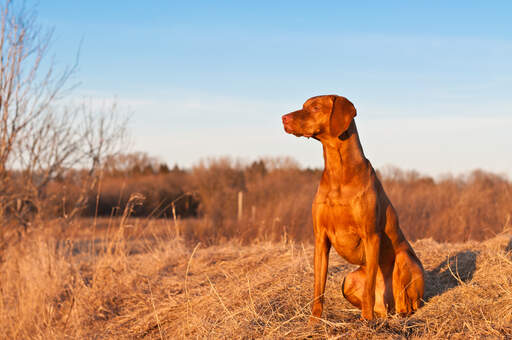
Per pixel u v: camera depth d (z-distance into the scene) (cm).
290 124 372
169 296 536
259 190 1873
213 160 2542
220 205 1777
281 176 2092
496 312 364
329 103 371
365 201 366
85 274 662
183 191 2419
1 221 709
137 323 506
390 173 1833
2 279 682
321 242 389
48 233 735
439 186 1523
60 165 803
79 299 572
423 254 578
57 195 796
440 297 429
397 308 410
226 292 503
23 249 704
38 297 597
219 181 2414
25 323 559
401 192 1443
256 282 515
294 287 488
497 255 498
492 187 1475
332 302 456
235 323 387
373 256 373
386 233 398
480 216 1200
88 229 923
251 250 697
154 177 2834
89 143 828
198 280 588
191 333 428
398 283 409
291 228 1145
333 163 376
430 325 356
